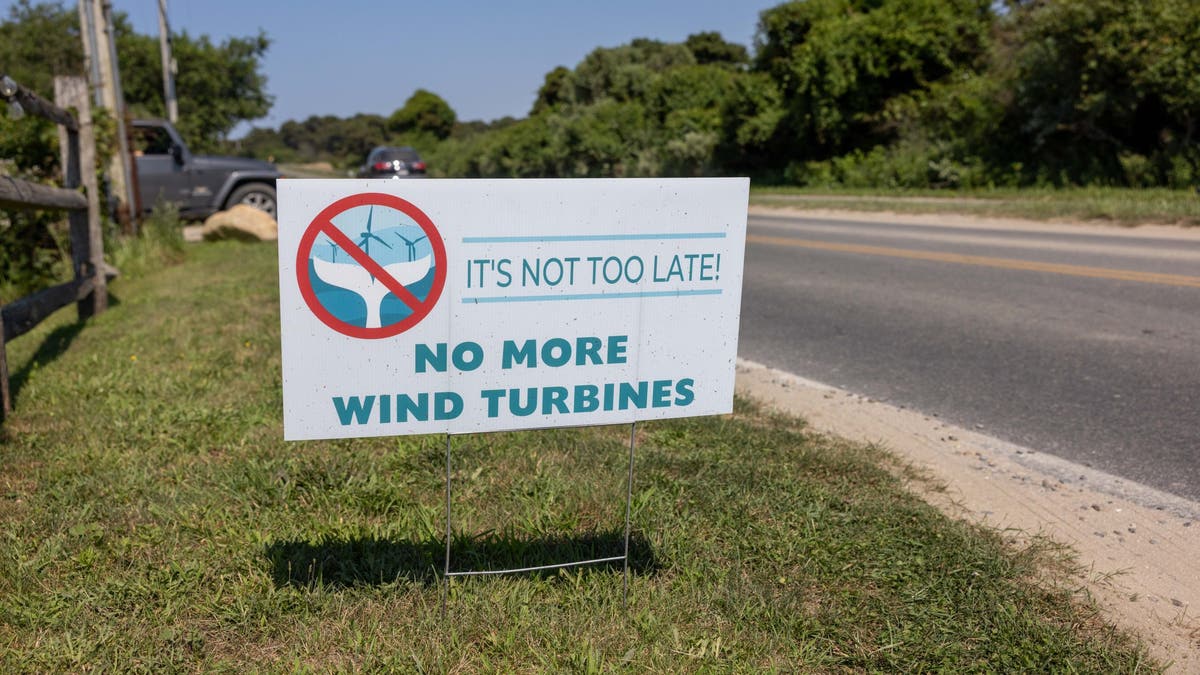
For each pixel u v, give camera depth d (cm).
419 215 254
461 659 261
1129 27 1922
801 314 823
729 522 348
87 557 311
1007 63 2478
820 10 3231
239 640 271
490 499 368
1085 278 949
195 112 3897
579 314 270
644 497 362
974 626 282
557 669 257
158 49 3828
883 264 1112
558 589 301
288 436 255
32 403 502
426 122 9938
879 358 657
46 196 650
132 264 1068
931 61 2961
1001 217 1720
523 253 262
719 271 280
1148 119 2081
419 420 265
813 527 343
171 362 591
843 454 431
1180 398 543
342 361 255
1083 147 2244
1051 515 379
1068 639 275
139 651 264
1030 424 502
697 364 284
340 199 248
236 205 1510
